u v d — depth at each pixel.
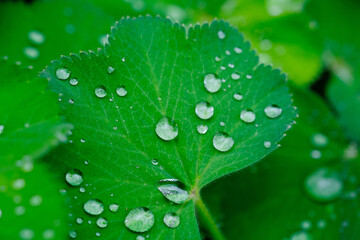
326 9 0.33
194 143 0.26
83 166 0.25
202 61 0.26
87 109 0.25
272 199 0.29
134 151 0.26
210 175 0.26
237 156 0.26
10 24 0.29
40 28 0.30
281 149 0.30
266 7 0.32
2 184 0.25
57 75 0.25
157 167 0.26
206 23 0.26
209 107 0.26
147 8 0.32
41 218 0.25
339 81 0.33
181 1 0.32
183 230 0.26
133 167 0.26
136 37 0.26
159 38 0.26
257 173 0.29
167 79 0.26
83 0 0.31
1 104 0.25
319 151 0.30
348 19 0.34
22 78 0.25
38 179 0.25
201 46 0.26
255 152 0.26
